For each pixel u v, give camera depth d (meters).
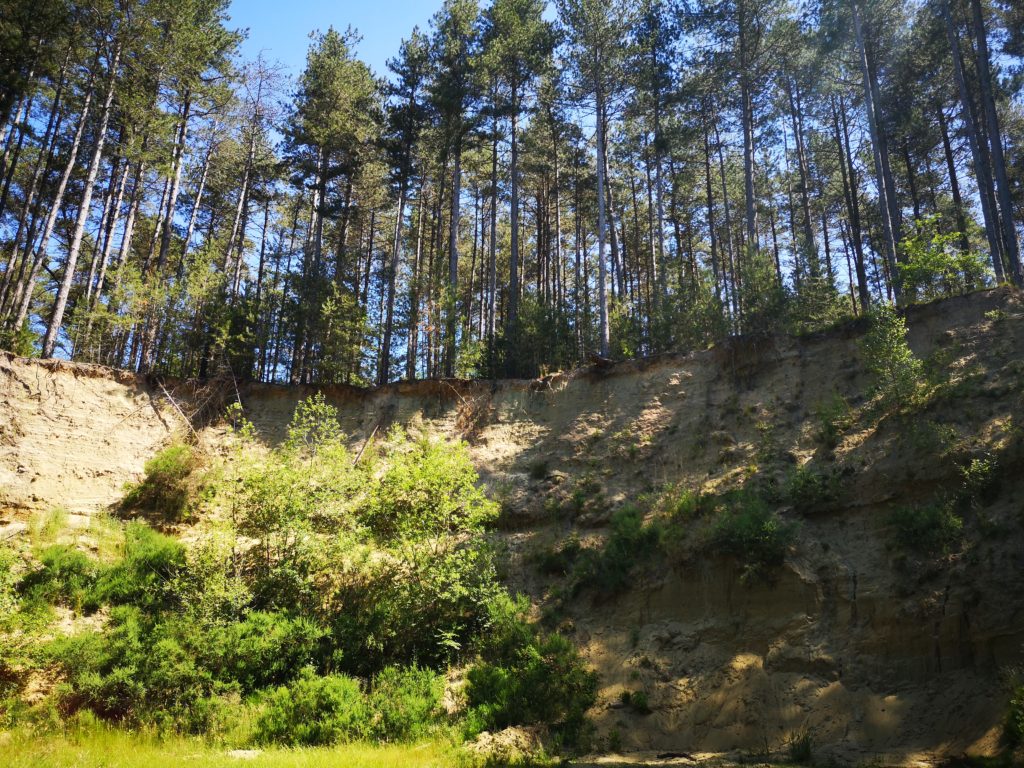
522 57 27.42
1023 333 14.70
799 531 13.62
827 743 10.39
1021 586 10.59
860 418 15.36
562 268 38.28
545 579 15.98
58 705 11.61
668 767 9.80
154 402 20.02
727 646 12.77
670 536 14.88
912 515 12.40
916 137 27.30
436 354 28.48
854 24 22.52
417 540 14.95
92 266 25.12
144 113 22.12
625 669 13.11
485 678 12.83
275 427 20.66
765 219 37.72
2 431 17.20
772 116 28.41
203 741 10.91
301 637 13.20
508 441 19.97
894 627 11.37
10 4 20.44
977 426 13.26
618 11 25.70
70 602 14.01
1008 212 18.86
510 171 33.47
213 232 34.94
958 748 9.30
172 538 16.59
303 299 26.23
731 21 24.77
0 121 21.78
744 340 18.64
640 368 20.00
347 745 10.87
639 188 36.91
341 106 30.08
